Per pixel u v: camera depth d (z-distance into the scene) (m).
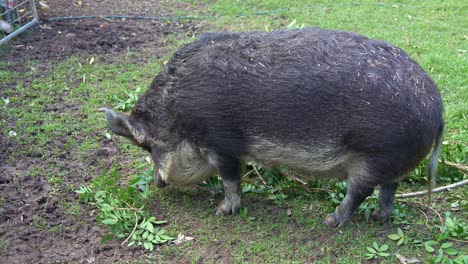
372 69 2.23
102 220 2.53
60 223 2.56
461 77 3.61
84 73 3.66
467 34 4.19
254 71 2.30
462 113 3.25
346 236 2.47
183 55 2.46
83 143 3.05
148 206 2.65
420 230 2.51
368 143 2.24
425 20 4.43
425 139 2.26
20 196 2.71
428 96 2.25
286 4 4.74
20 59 3.79
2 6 4.10
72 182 2.80
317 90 2.23
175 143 2.50
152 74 3.67
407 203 2.66
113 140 3.08
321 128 2.26
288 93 2.26
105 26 4.27
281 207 2.64
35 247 2.45
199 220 2.57
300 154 2.32
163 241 2.45
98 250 2.43
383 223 2.54
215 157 2.46
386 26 4.30
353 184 2.38
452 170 2.79
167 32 4.21
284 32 2.40
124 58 3.85
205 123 2.38
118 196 2.59
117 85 3.55
